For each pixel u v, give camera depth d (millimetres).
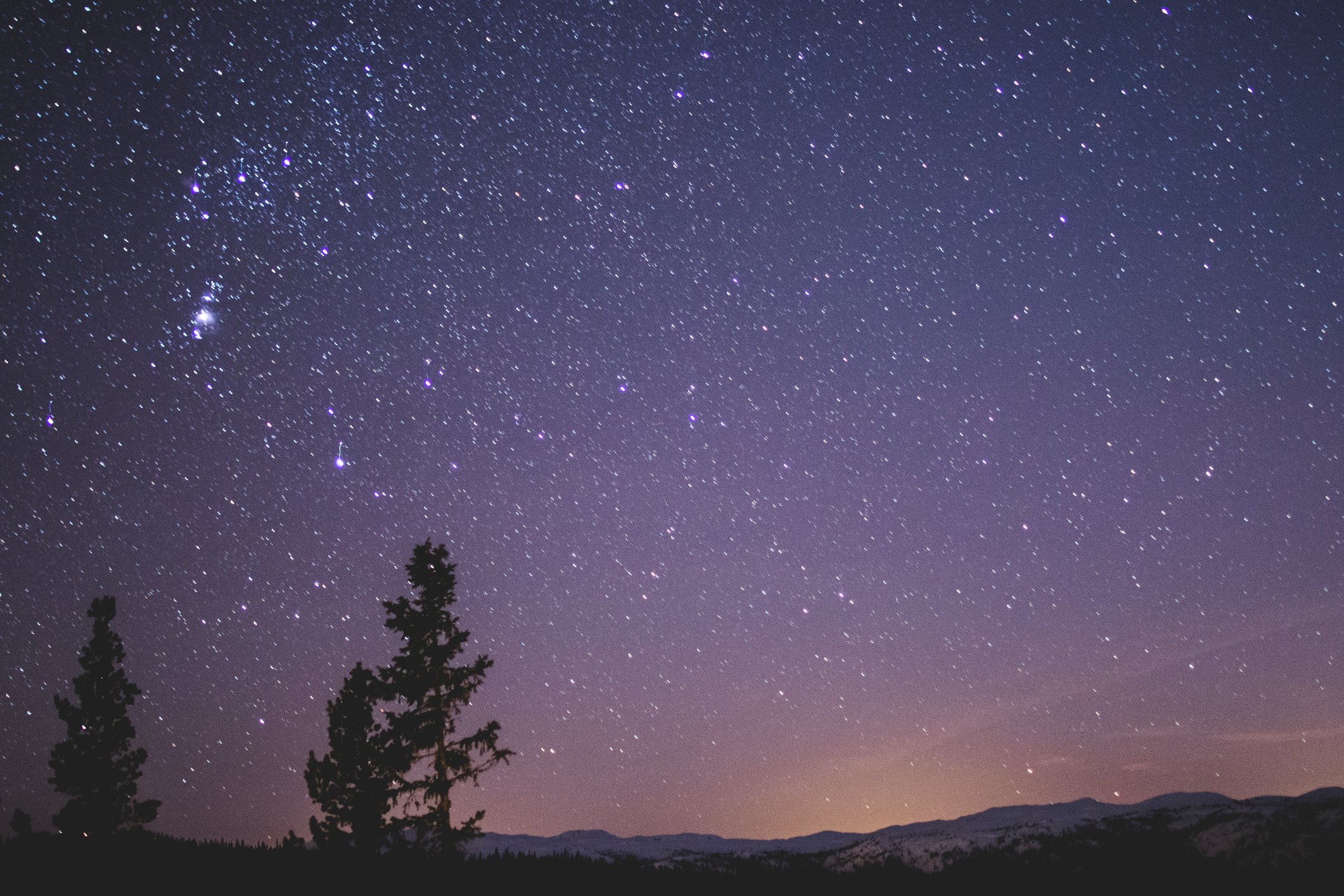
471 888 18828
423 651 19344
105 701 25172
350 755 20016
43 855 17578
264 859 19062
